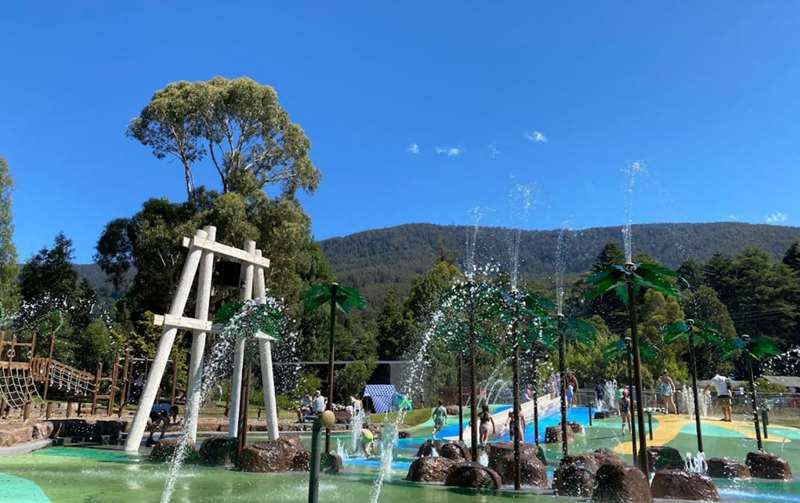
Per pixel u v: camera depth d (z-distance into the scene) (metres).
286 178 39.56
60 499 8.34
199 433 21.83
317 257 55.31
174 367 28.06
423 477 11.20
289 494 9.43
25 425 16.42
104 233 37.47
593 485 9.36
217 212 33.03
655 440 18.72
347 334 64.38
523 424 18.55
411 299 57.06
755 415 14.08
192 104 35.22
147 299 35.75
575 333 13.67
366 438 17.81
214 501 8.65
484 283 13.91
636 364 9.32
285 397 36.81
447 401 37.66
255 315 14.66
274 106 37.28
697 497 9.40
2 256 37.09
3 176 37.12
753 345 14.49
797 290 66.38
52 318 34.19
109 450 15.73
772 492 10.51
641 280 9.73
